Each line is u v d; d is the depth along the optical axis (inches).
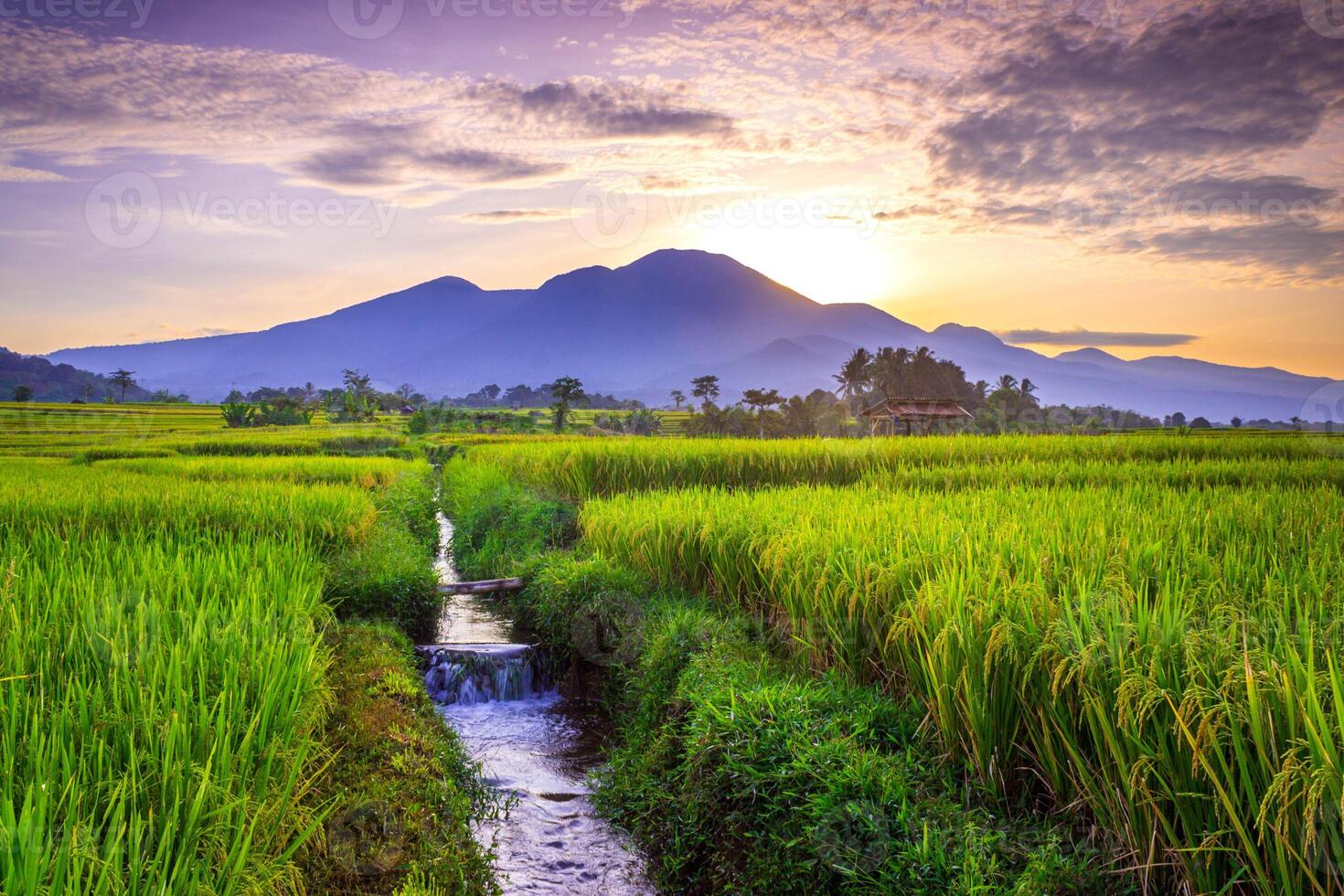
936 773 190.5
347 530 496.1
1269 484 569.0
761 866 184.7
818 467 698.8
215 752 159.9
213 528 461.4
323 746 220.2
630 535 421.7
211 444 1533.0
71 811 128.2
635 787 250.5
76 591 247.8
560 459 714.2
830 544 285.9
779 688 239.6
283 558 355.3
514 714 341.1
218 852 142.7
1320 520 297.0
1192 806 141.1
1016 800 184.1
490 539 607.2
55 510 460.8
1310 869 118.6
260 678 196.4
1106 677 160.9
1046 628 180.4
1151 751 146.8
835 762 194.7
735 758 211.2
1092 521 293.1
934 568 239.5
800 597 277.0
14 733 150.0
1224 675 142.1
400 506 753.6
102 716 161.8
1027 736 185.3
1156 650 154.6
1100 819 159.3
